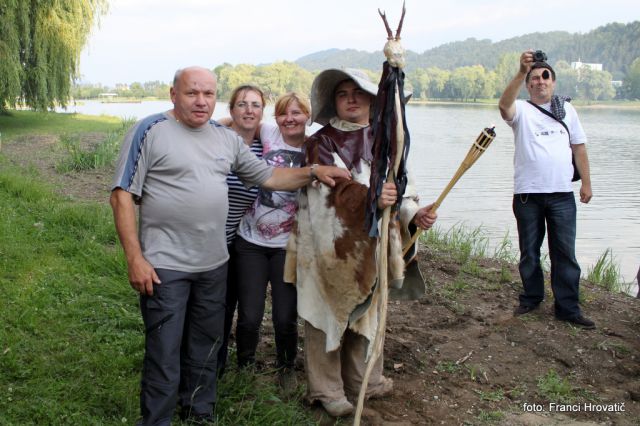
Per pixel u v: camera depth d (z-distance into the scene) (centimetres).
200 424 376
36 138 2252
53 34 2525
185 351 381
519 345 529
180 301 355
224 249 370
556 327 559
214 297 371
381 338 349
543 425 416
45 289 565
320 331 400
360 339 416
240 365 443
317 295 395
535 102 564
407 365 486
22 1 2381
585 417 429
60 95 2631
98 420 378
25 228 784
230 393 415
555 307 572
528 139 555
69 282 592
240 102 420
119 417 383
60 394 401
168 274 352
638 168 2381
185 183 350
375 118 352
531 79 560
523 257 580
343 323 385
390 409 425
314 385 404
